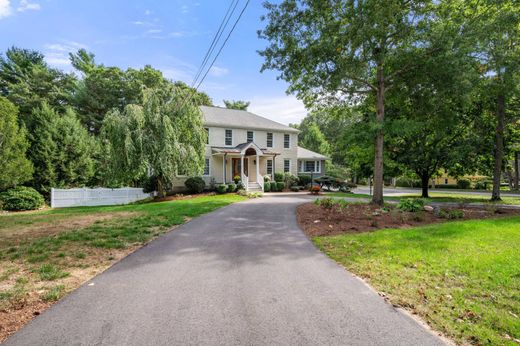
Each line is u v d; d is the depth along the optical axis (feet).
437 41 33.30
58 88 91.56
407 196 67.87
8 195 45.93
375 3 30.01
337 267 14.65
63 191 53.16
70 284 12.32
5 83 87.51
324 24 34.45
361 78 38.99
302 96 45.34
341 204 35.47
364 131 37.63
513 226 23.86
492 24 31.60
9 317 9.36
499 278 12.54
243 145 74.79
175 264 15.19
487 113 53.83
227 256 16.70
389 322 9.14
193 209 36.22
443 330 8.66
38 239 20.48
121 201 58.85
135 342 7.93
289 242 20.12
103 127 50.01
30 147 54.29
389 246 17.98
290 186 81.10
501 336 8.27
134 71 98.89
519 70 37.65
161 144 50.37
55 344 7.83
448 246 17.65
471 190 99.86
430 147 58.65
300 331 8.59
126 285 12.24
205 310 9.92
